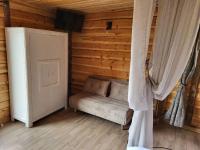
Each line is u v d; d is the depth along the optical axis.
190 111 2.86
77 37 3.78
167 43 1.69
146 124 2.07
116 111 2.79
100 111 2.97
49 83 3.03
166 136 2.69
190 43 1.61
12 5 2.71
